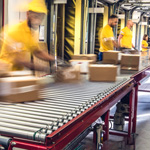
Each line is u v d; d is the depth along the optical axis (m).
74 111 1.62
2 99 1.80
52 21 5.84
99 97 2.02
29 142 1.27
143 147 3.63
